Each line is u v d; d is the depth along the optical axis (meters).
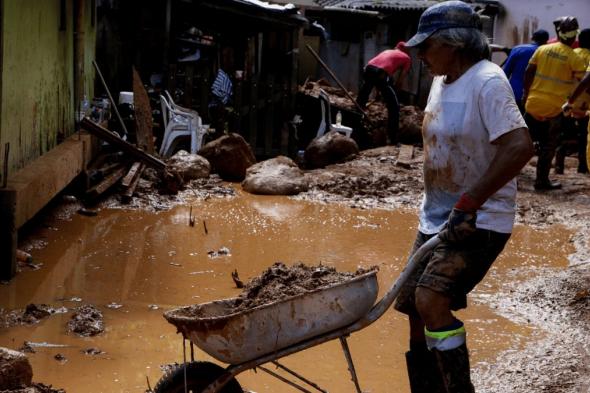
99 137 10.69
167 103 13.01
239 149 12.27
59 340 6.04
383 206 11.05
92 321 6.35
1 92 7.59
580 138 13.21
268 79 14.43
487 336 6.42
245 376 5.58
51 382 5.37
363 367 5.83
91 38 13.10
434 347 4.16
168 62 14.09
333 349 6.11
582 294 7.22
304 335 4.05
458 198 4.34
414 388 4.65
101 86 14.77
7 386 4.76
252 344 4.04
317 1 21.56
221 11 14.73
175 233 9.17
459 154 4.26
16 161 8.30
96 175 10.73
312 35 19.41
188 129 12.98
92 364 5.68
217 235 9.20
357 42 19.91
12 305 6.71
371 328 6.55
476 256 4.18
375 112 16.22
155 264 8.02
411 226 10.06
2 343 5.94
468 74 4.22
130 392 5.29
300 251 8.74
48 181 8.44
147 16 15.12
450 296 4.14
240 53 16.77
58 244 8.48
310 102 15.30
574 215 10.68
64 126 10.74
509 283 7.77
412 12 19.62
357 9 19.77
